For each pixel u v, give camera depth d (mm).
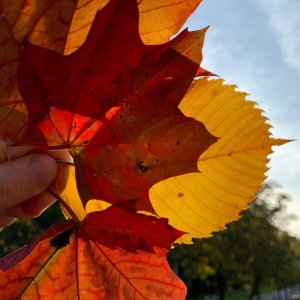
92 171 163
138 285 168
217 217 179
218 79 173
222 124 176
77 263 170
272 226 5043
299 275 6508
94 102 155
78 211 181
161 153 162
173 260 4312
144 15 155
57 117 154
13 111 147
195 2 154
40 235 157
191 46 154
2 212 225
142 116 159
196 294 6828
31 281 168
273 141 176
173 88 156
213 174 177
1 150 197
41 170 188
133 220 160
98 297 171
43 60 142
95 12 141
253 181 177
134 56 150
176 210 178
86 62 147
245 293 8094
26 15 135
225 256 4602
